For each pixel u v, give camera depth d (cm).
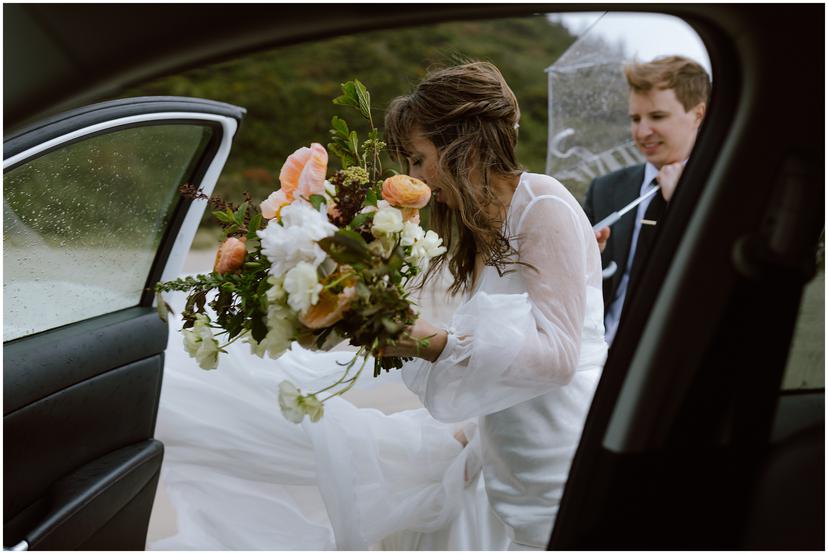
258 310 133
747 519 82
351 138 145
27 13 55
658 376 80
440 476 179
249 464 185
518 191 154
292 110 802
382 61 818
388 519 172
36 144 138
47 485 160
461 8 62
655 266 83
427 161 157
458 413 147
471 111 151
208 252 676
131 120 158
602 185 260
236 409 186
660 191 245
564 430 157
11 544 144
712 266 78
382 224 125
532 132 783
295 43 62
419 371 155
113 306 187
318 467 171
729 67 76
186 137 179
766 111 75
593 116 299
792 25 72
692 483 81
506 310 141
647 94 234
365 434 175
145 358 183
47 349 157
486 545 169
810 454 82
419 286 170
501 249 152
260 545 184
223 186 788
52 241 162
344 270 121
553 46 839
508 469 160
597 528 84
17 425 149
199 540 183
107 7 56
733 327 79
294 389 125
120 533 176
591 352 164
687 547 82
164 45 58
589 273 164
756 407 81
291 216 125
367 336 121
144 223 185
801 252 78
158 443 185
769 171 76
